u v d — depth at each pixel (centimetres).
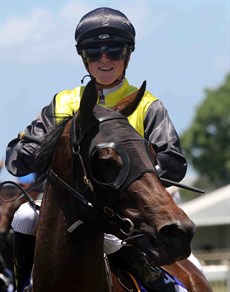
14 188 1255
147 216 676
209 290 952
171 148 807
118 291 781
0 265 1476
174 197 1401
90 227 720
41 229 746
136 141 700
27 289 772
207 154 9275
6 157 828
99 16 852
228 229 5044
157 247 671
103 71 854
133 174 686
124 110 757
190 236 664
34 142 802
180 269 946
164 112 835
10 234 1477
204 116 9331
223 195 4994
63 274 731
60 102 850
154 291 826
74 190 717
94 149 693
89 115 710
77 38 863
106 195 694
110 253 802
